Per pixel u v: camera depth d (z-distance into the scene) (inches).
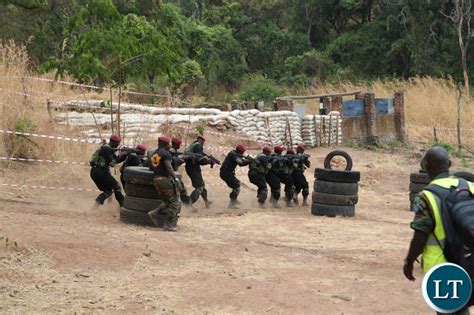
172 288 326.6
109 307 294.4
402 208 700.0
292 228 524.7
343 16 2434.8
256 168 636.1
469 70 2044.8
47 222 441.1
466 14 1932.8
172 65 617.0
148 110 806.5
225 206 627.8
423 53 2060.8
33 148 641.6
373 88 1470.2
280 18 2608.3
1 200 522.6
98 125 679.1
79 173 626.5
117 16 571.8
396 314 303.0
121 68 596.1
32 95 709.3
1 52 773.9
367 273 378.0
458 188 214.5
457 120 1205.1
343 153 629.6
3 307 284.7
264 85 1779.0
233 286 334.3
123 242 402.0
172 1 2234.3
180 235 454.3
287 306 306.7
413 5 2130.9
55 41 1270.9
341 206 603.5
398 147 1170.6
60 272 337.4
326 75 2177.7
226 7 2363.4
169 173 466.0
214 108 999.0
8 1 533.6
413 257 218.5
